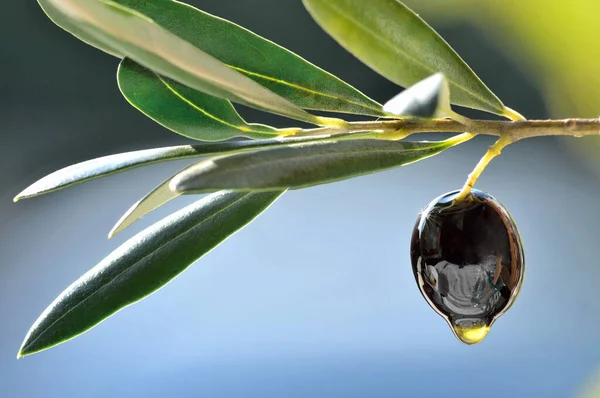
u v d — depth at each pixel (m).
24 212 1.12
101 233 1.05
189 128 0.32
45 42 1.28
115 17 0.28
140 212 0.31
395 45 0.30
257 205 0.31
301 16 1.26
